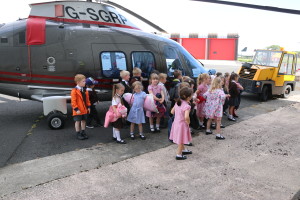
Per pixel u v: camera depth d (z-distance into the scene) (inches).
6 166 160.1
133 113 206.7
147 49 267.9
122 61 256.7
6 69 235.3
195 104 210.5
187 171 157.6
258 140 214.7
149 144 201.6
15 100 356.8
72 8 249.9
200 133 230.7
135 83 206.7
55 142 202.7
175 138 171.9
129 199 127.5
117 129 201.8
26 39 233.0
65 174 150.8
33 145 195.8
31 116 277.4
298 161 174.2
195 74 287.6
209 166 164.9
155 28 244.1
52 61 236.7
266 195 132.1
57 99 229.8
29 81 237.9
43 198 126.7
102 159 172.2
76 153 181.3
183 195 131.6
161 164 166.9
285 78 409.4
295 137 223.8
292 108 336.5
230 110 271.4
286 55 389.7
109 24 264.1
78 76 202.1
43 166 160.6
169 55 279.7
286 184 143.3
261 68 372.5
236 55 1293.1
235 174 154.6
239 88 271.0
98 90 253.1
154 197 129.6
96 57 246.2
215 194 132.8
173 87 223.8
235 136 223.8
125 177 149.1
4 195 128.5
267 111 318.0
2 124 248.2
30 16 246.8
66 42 239.5
